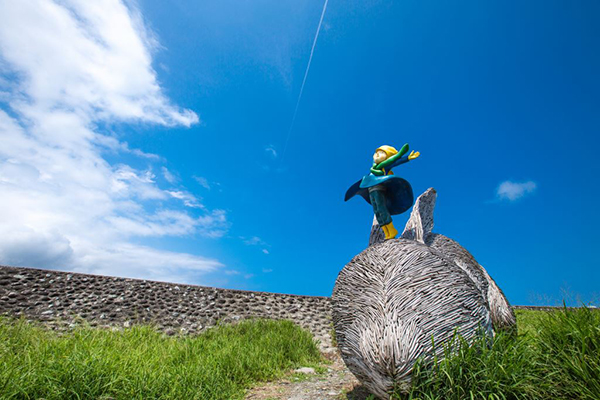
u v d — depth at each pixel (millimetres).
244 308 8906
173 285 9234
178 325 7613
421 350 2467
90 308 7496
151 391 2908
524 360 2453
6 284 7664
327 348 7121
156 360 3684
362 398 3645
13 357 2824
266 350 5223
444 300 2637
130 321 7332
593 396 2191
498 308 3523
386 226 3742
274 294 9953
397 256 2961
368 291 2869
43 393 2457
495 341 2578
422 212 4020
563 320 2863
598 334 2545
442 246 3727
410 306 2625
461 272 2885
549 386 2336
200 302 8758
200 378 3508
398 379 2459
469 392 2312
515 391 2334
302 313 9242
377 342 2562
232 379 4090
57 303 7418
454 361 2402
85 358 2904
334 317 3113
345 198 4301
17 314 6723
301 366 5125
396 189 3908
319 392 3875
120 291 8430
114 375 2871
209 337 6301
